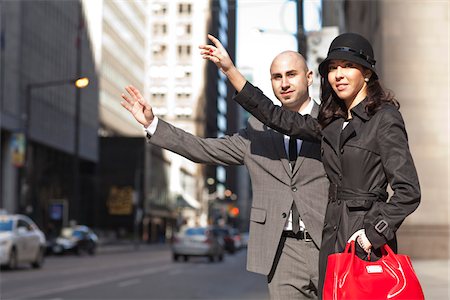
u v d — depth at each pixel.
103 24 81.62
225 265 30.42
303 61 4.85
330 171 4.06
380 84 4.04
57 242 43.47
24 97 56.16
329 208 4.04
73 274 22.88
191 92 99.31
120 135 101.12
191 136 4.71
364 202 3.87
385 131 3.83
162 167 108.69
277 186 4.62
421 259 23.83
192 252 34.03
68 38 68.88
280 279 4.64
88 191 79.00
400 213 3.67
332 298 3.56
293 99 4.82
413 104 24.30
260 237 4.62
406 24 24.45
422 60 24.36
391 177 3.78
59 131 65.56
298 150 4.65
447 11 24.38
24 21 56.31
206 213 121.44
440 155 24.12
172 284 18.38
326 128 4.08
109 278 20.88
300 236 4.59
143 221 93.94
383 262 3.59
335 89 4.05
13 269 25.30
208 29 99.38
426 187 24.08
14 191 53.97
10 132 53.78
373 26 28.31
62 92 66.88
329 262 3.66
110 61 88.56
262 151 4.68
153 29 102.31
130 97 4.66
